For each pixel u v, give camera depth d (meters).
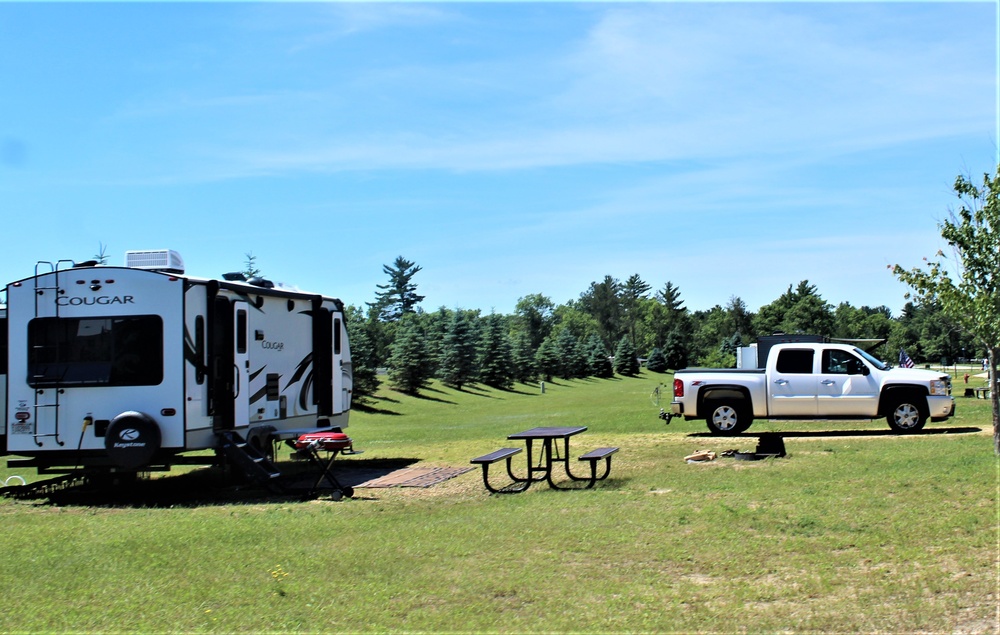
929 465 11.99
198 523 9.99
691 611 6.31
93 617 6.45
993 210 12.94
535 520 9.46
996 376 13.01
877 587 6.66
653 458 14.51
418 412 40.62
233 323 13.23
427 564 7.76
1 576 7.64
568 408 38.25
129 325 12.33
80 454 12.38
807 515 8.98
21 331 12.53
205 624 6.26
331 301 16.75
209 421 12.79
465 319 57.47
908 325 104.06
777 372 18.05
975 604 6.18
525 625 6.13
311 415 16.06
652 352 112.12
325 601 6.76
